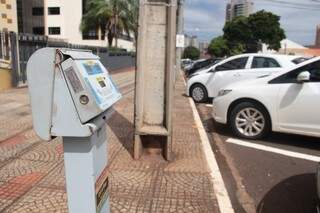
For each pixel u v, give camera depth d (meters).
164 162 5.38
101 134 2.65
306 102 6.26
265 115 6.80
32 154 5.60
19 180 4.59
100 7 40.78
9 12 16.62
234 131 7.18
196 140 6.66
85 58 2.52
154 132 5.36
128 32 42.84
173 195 4.29
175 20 5.21
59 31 54.09
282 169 5.42
